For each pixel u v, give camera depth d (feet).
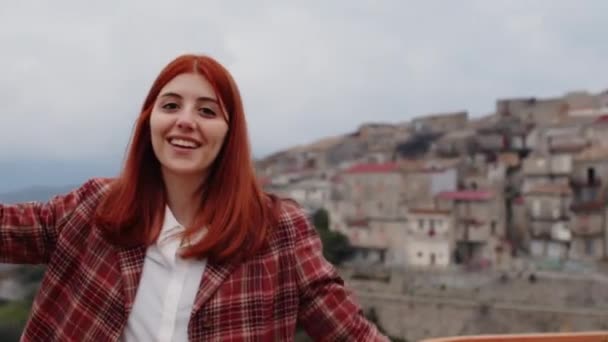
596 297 177.78
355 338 7.79
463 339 8.96
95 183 8.05
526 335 8.98
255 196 7.87
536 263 200.85
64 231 7.63
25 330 7.63
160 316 7.33
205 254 7.34
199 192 7.93
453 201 215.51
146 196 7.75
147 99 7.93
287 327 7.66
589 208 204.44
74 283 7.52
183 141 7.54
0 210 7.68
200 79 7.69
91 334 7.32
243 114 7.91
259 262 7.55
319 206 249.55
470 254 211.00
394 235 218.59
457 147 255.29
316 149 293.84
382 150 274.77
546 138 230.68
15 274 105.91
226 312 7.25
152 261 7.58
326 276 7.84
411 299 191.01
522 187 227.61
